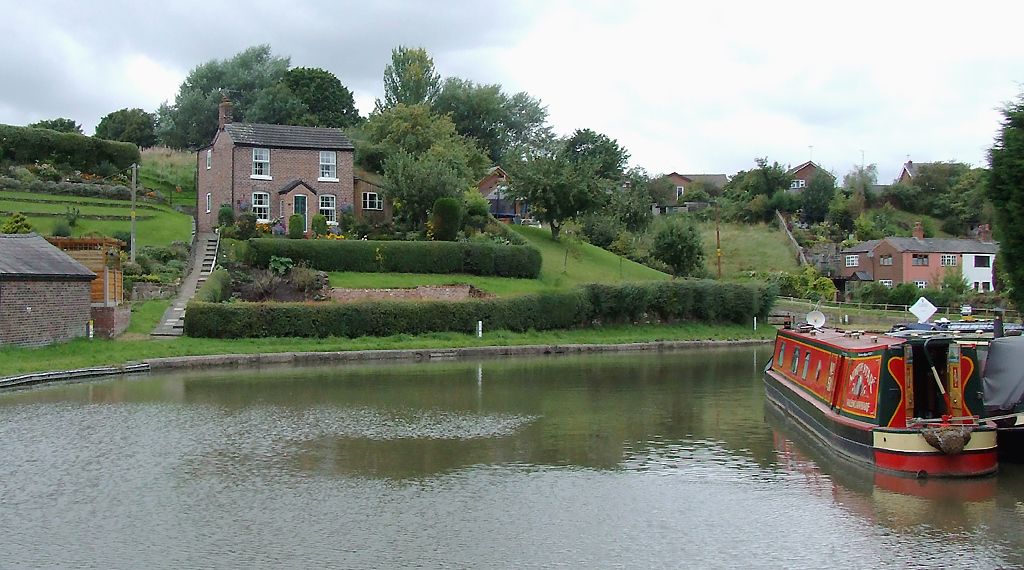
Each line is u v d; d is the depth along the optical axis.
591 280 61.22
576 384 33.97
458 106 102.19
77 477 18.78
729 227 101.50
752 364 42.00
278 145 61.72
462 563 13.91
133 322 42.78
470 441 22.84
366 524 15.80
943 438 18.11
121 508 16.66
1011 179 25.52
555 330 52.06
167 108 105.12
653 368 39.94
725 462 20.69
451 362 42.09
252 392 30.84
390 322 46.16
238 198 60.69
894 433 18.70
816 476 19.27
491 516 16.33
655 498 17.58
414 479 18.94
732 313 58.91
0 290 34.06
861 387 20.41
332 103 98.25
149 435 23.12
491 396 30.53
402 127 78.44
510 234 62.50
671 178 136.75
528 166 69.56
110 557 14.08
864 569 13.70
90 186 64.81
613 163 104.00
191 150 97.44
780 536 15.23
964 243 84.94
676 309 56.81
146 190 72.00
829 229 99.38
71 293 38.06
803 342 26.73
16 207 57.62
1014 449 19.72
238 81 102.25
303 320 43.84
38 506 16.73
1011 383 20.22
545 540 15.00
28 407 27.11
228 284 48.22
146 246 54.25
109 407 27.30
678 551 14.51
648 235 80.81
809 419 23.75
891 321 64.81
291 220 56.03
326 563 13.88
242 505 16.91
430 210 61.53
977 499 17.19
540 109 109.62
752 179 109.25
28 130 68.00
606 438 23.39
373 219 65.62
